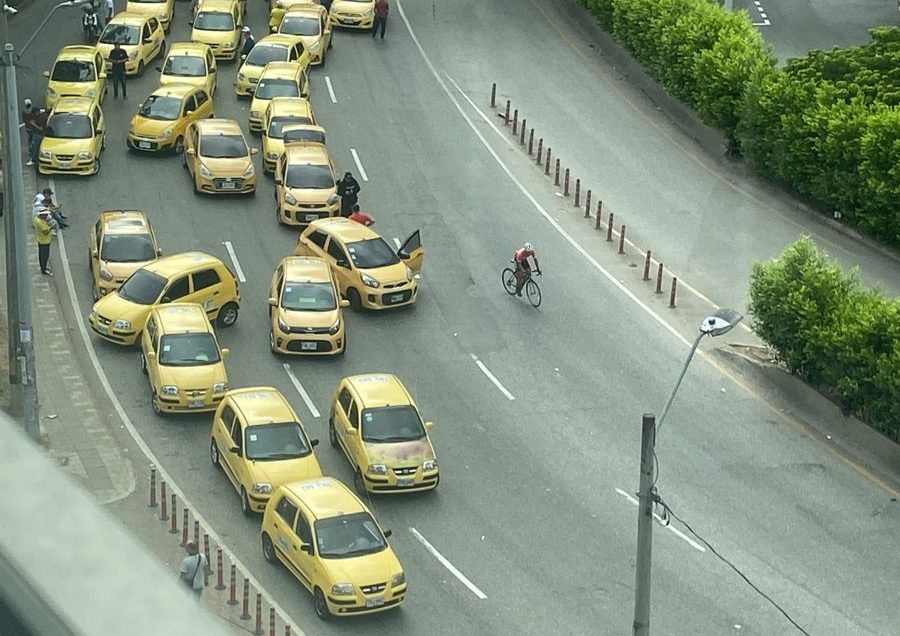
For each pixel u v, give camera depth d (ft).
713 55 164.04
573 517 96.27
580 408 111.45
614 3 190.08
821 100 146.82
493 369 116.88
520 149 165.37
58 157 147.54
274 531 86.79
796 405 114.21
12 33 192.13
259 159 159.22
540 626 83.56
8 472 5.72
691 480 102.17
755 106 153.38
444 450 104.22
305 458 94.02
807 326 111.86
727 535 95.50
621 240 138.62
